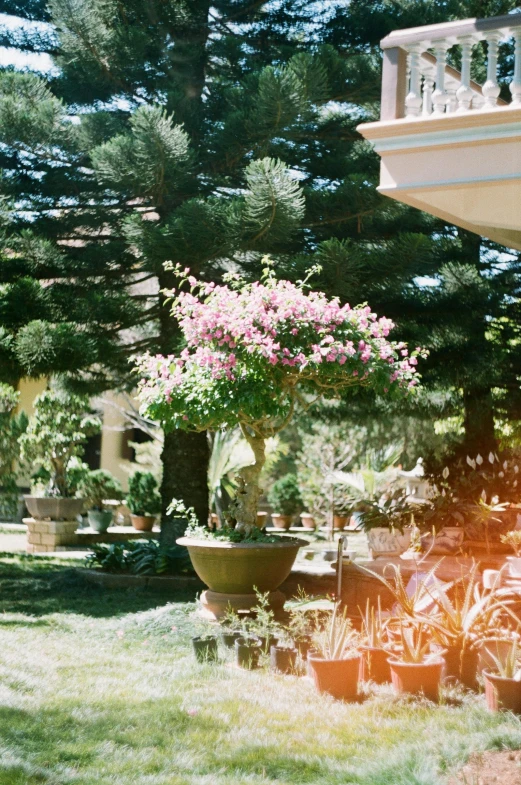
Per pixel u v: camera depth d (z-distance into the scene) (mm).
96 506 14625
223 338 6613
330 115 10531
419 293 10141
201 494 9992
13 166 10008
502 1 10766
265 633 5793
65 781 3520
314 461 15555
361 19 10594
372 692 4887
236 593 7078
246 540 7094
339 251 8328
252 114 8812
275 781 3590
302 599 6961
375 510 7805
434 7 10625
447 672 4918
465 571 6660
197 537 7285
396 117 5566
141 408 7098
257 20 10914
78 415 13812
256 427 7215
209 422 6969
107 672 5523
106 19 10016
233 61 10188
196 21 10406
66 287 9500
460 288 10102
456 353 10211
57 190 9711
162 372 7008
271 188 8109
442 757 3734
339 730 4242
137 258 9609
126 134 9312
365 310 6934
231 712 4570
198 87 10312
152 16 10078
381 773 3570
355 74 9766
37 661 5730
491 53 5422
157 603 8211
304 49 10781
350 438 15367
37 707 4617
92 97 10289
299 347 6598
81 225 9750
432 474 10383
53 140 9297
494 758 3715
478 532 7840
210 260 9078
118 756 3895
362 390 9938
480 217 5844
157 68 10133
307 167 10312
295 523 16688
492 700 4414
